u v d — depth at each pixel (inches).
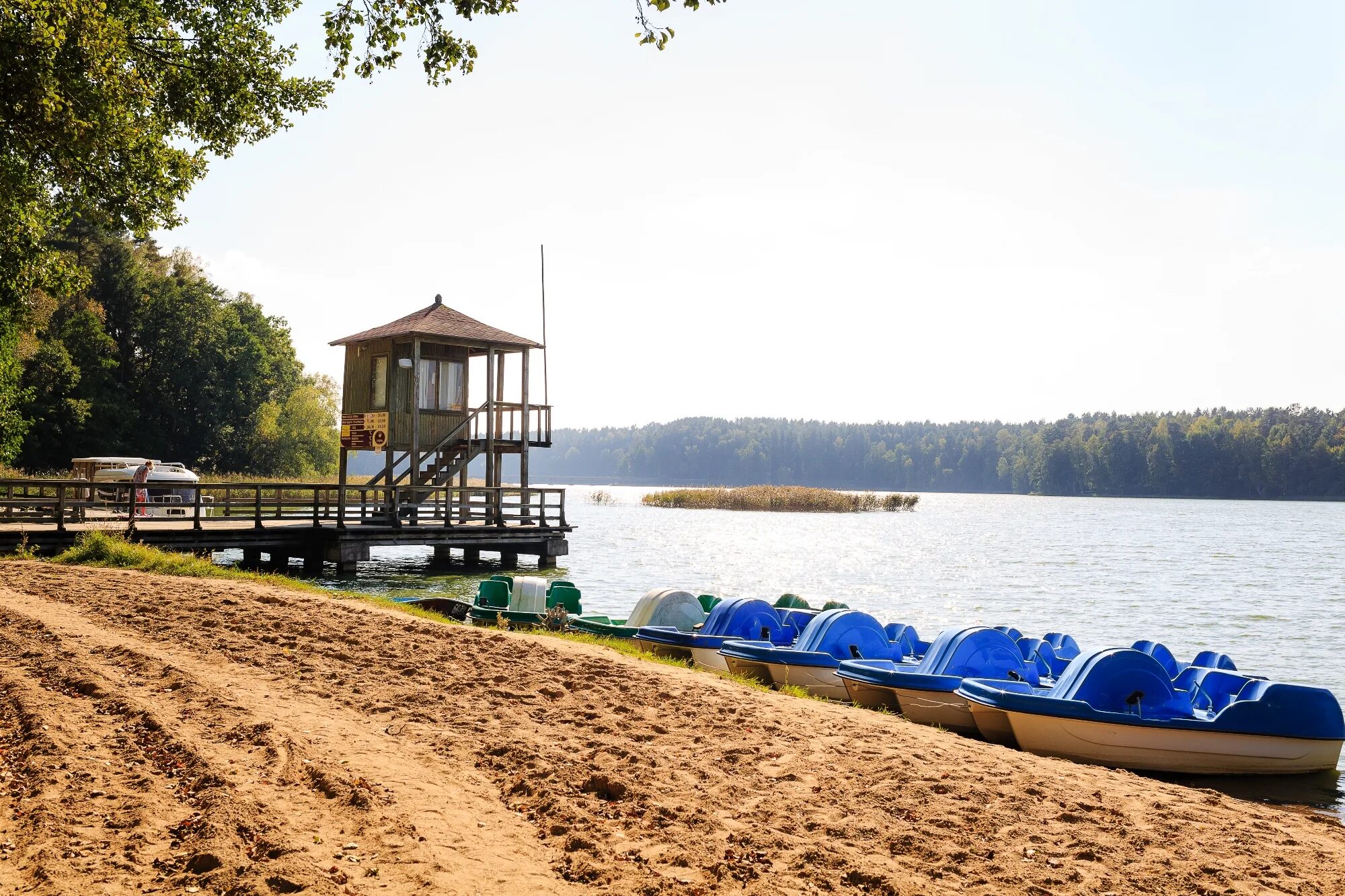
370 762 270.2
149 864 194.5
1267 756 421.7
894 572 1462.8
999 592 1223.5
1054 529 2751.0
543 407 1296.8
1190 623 968.9
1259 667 728.3
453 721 323.3
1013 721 417.7
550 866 207.3
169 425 2792.8
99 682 330.3
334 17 398.6
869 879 206.7
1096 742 407.5
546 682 390.0
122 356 2699.3
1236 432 6491.1
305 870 192.4
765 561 1599.4
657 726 333.4
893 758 307.7
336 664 398.6
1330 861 239.6
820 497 3447.3
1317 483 6077.8
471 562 1275.8
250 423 2972.4
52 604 499.2
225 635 441.4
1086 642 847.7
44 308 2305.6
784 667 514.9
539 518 1284.4
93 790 233.1
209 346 2792.8
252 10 786.2
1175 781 412.2
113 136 653.9
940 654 477.7
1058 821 255.6
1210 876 222.4
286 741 281.0
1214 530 2746.1
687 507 3425.2
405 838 214.2
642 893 194.1
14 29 546.9
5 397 1886.1
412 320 1237.1
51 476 2081.7
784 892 197.5
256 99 783.7
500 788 259.3
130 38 697.6
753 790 268.8
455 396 1258.6
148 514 1210.0
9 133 609.9
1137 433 6998.0
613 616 899.4
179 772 249.1
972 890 207.0
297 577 1069.1
